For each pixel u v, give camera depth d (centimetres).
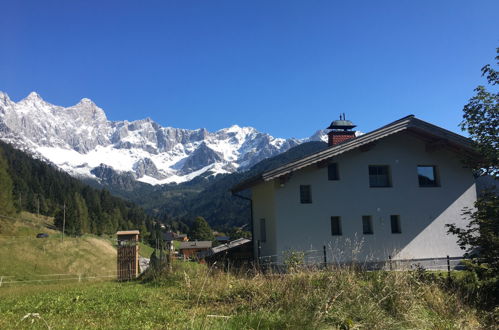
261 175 1927
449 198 2200
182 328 657
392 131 2061
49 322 748
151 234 13262
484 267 1142
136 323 737
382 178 2191
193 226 12356
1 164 9581
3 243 6041
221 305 909
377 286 849
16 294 1457
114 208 15238
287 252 1831
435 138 2153
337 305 748
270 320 688
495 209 1092
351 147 2022
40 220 10894
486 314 902
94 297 1116
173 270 1515
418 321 772
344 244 2038
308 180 2061
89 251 6600
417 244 2117
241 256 2466
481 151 1209
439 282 1066
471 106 1199
